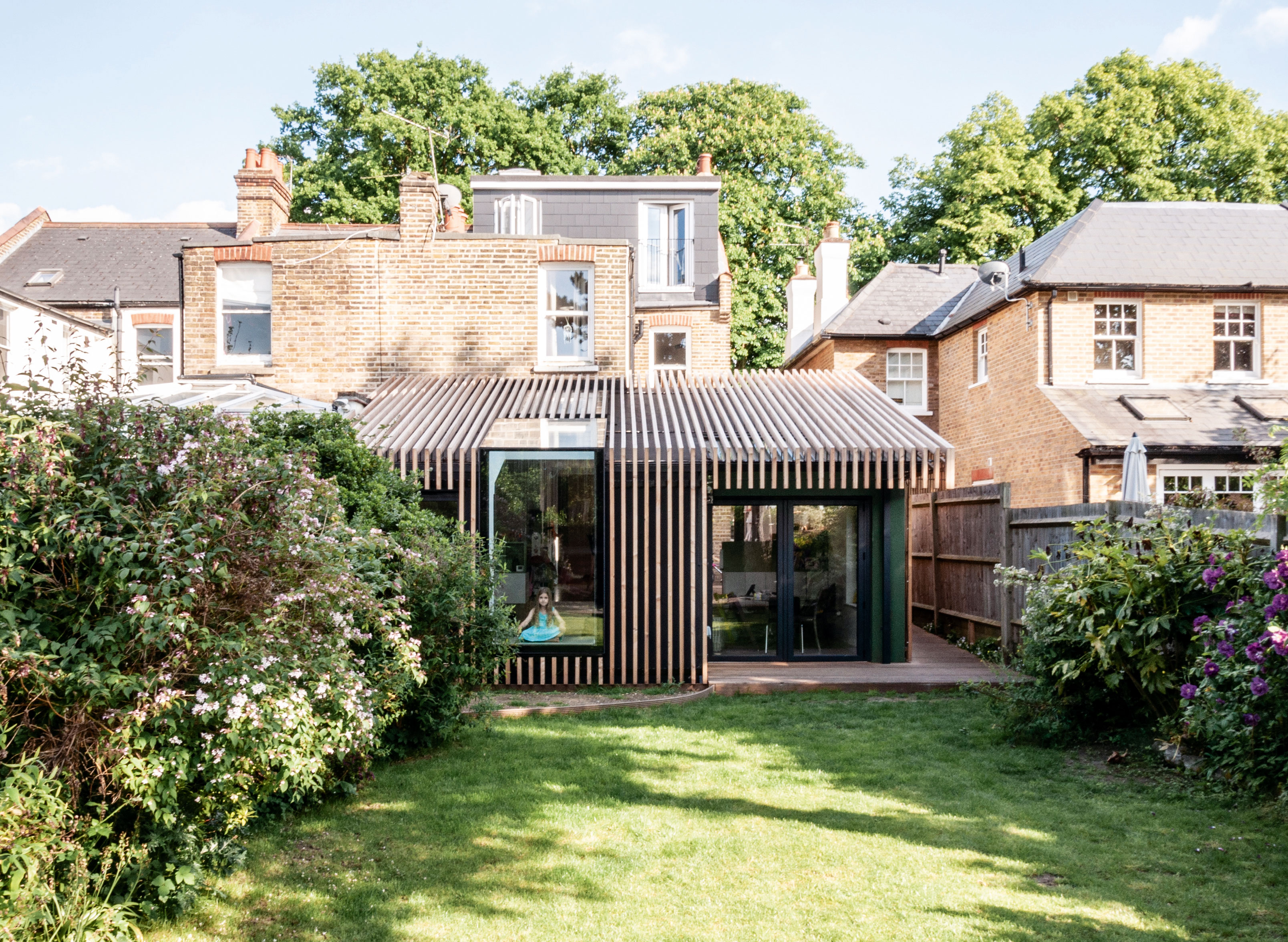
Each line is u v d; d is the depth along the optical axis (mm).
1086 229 19594
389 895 4875
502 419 12164
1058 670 7535
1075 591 7785
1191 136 31719
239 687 4215
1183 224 19859
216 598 4598
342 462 7750
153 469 4574
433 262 15133
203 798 4566
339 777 6543
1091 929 4395
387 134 31672
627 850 5496
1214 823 5836
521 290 15172
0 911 3561
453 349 15109
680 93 34375
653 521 11109
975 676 11141
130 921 4352
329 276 15062
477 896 4859
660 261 23547
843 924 4473
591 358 15438
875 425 12242
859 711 9516
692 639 10977
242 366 15203
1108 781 6855
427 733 7738
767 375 15305
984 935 4340
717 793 6648
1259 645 5863
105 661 4145
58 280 22625
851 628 12508
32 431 4191
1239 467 16359
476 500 10977
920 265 26750
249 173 19141
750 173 33344
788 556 12469
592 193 23422
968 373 22656
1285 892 4789
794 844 5574
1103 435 16453
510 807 6309
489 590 8312
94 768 4164
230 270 15391
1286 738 6105
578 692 10547
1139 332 18578
